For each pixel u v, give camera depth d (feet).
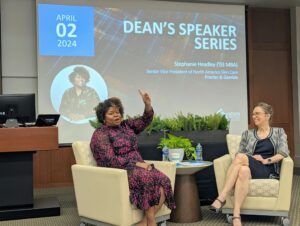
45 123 11.52
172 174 9.71
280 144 10.48
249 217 10.94
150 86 19.27
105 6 18.74
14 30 17.94
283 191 9.89
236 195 9.75
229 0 20.22
